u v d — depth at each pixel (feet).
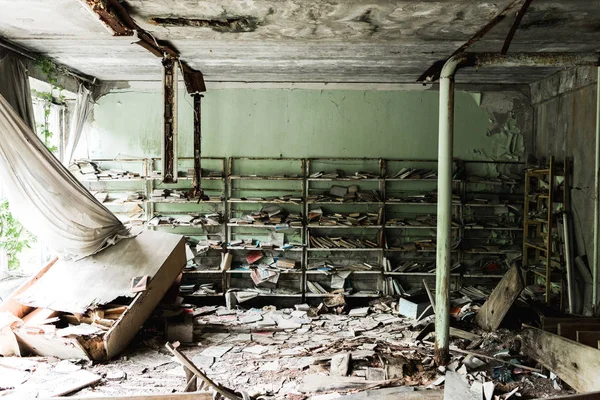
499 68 23.39
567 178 22.62
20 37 18.26
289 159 27.48
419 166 27.73
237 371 17.11
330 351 19.21
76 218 19.77
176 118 18.25
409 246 26.96
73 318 18.90
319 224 26.55
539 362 16.40
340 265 27.37
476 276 26.73
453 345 19.29
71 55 21.49
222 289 27.07
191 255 26.00
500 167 27.68
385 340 20.81
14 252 23.08
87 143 27.45
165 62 18.74
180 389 15.40
